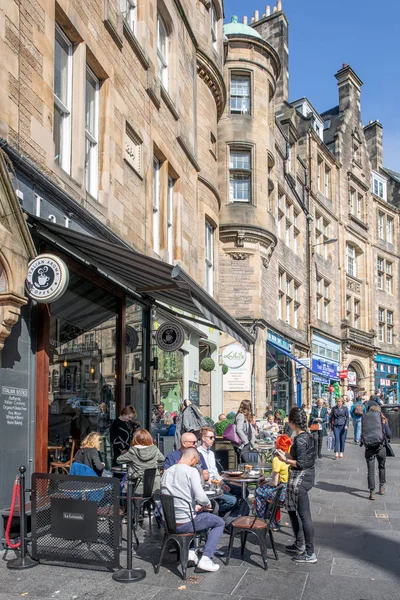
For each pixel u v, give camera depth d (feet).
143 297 40.32
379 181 145.38
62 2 28.60
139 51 38.93
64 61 30.48
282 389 86.79
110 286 34.63
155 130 42.91
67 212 28.25
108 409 34.63
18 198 23.49
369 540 24.66
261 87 77.36
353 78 132.77
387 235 142.72
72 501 20.24
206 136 60.03
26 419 24.08
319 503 32.96
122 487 24.81
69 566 20.22
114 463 32.09
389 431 35.88
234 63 76.43
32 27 25.54
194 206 54.29
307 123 108.17
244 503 26.89
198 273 57.57
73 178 29.55
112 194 34.40
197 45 55.88
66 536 20.21
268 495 23.09
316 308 106.42
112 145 34.55
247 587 18.63
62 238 27.07
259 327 73.51
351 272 127.85
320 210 111.34
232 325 38.04
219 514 26.13
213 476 26.89
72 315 30.01
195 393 56.70
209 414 64.23
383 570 20.49
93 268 31.55
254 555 22.29
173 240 48.91
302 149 106.93
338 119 131.64
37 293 23.08
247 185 75.51
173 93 47.88
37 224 24.98
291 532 26.40
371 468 34.53
